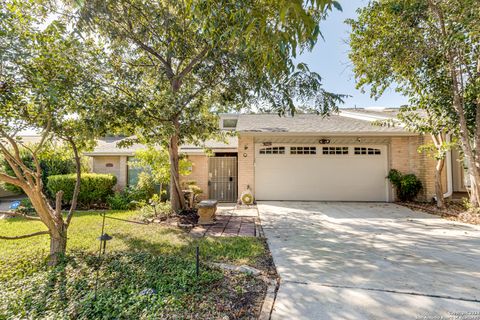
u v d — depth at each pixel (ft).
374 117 34.60
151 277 10.32
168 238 16.83
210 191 35.78
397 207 28.63
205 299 8.84
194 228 19.79
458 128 23.52
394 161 32.48
